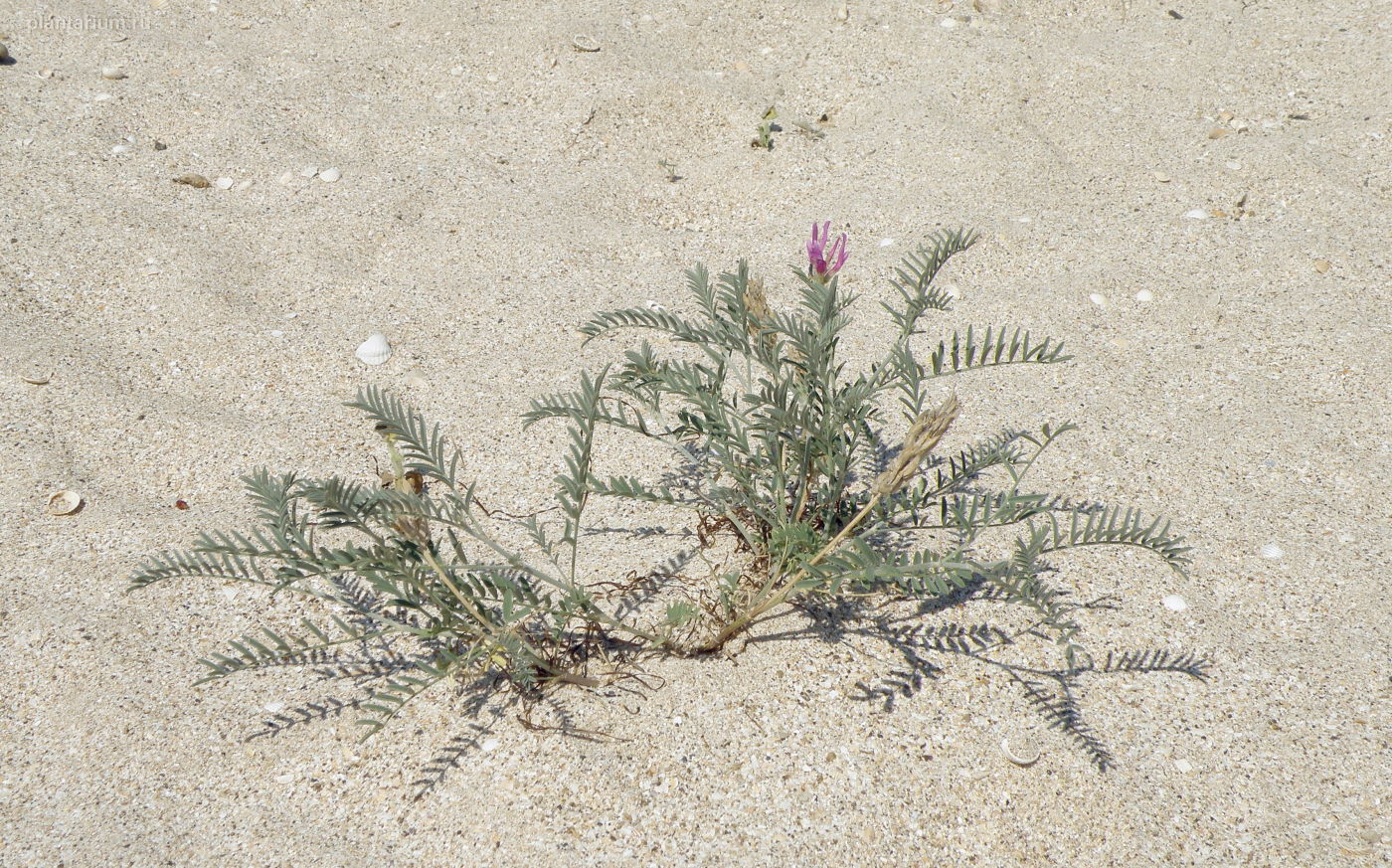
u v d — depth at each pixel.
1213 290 1.52
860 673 1.22
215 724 1.20
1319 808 1.17
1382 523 1.32
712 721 1.20
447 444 1.38
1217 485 1.35
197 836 1.15
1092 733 1.20
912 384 1.16
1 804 1.16
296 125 1.70
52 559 1.29
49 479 1.34
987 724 1.20
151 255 1.53
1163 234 1.58
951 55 1.81
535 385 1.43
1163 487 1.35
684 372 1.22
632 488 1.21
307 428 1.39
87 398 1.40
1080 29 1.86
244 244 1.56
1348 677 1.23
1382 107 1.71
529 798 1.17
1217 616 1.26
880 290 1.53
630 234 1.60
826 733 1.19
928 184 1.65
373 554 1.14
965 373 1.45
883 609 1.25
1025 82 1.77
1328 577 1.28
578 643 1.23
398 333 1.48
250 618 1.25
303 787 1.17
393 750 1.19
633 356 1.21
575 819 1.16
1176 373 1.44
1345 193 1.61
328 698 1.21
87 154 1.64
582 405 1.20
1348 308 1.49
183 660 1.23
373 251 1.57
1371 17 1.84
